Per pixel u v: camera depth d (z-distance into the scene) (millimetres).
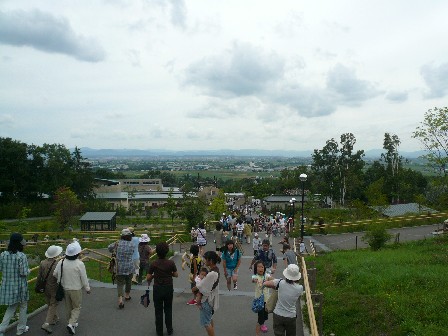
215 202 53906
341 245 29828
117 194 105688
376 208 46406
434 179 31875
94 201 90625
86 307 10008
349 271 15836
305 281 9734
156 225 67000
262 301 8172
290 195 99562
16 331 8328
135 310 9828
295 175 109688
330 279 15875
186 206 37156
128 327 8797
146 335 8383
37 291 8438
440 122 29422
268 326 9039
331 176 88875
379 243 23875
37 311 9516
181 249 25203
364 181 89500
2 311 9758
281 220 33812
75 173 98625
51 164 91875
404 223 35344
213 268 7699
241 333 8617
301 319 9906
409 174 83812
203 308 7551
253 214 77875
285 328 7273
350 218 43125
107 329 8664
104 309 9875
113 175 170125
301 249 24453
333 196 88375
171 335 8398
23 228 53438
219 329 8828
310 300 7988
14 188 84500
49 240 40344
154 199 106688
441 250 19547
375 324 11117
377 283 13633
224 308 10211
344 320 11734
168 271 8297
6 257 7938
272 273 11391
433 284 13078
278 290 7289
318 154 90875
